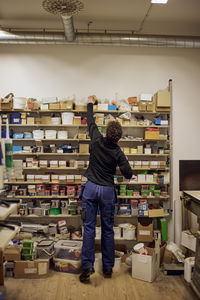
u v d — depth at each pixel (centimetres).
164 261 334
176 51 385
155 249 294
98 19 353
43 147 360
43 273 288
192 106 388
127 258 319
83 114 369
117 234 349
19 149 353
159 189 365
